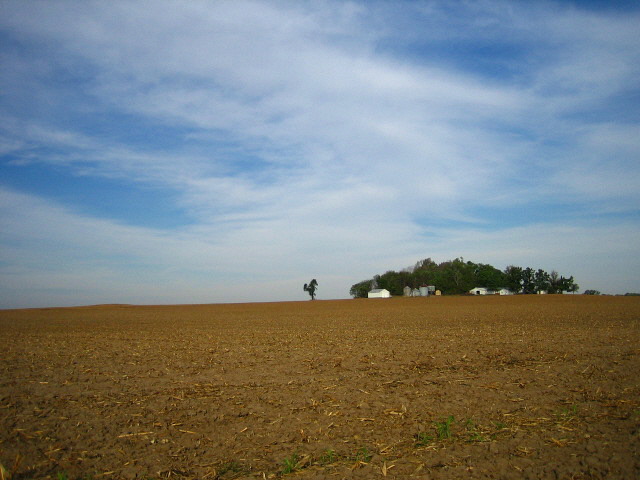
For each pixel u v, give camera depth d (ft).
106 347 68.80
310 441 24.77
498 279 416.05
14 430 27.09
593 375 38.06
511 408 29.45
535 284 422.82
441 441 23.98
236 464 22.11
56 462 22.47
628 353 49.16
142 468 21.80
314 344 67.56
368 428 26.48
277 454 23.18
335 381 39.11
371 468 20.88
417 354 53.31
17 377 43.39
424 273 442.09
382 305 262.67
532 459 21.30
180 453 23.63
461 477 19.77
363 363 48.06
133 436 26.05
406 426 26.63
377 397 33.12
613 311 152.97
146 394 35.76
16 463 21.75
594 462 20.49
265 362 50.44
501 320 117.39
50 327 123.85
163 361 52.75
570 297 290.76
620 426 25.08
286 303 335.67
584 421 26.30
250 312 219.20
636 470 19.65
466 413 28.71
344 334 84.84
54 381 41.32
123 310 269.03
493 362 46.44
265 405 31.81
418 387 35.88
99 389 37.81
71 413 30.55
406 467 20.94
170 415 29.91
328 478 20.10
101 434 26.37
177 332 99.40
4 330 112.57
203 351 61.67
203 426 27.66
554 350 53.21
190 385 38.86
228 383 39.42
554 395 32.19
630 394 31.71
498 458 21.52
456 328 93.09
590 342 60.34
